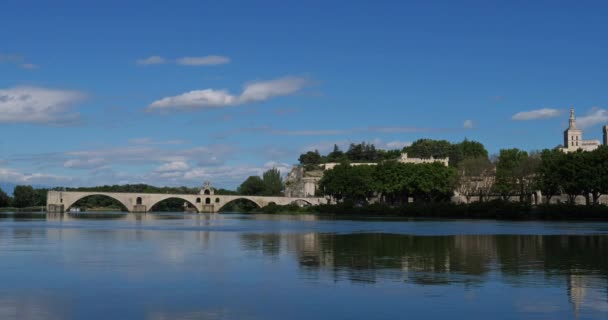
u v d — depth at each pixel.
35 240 90.25
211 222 173.38
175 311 37.53
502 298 40.84
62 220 187.12
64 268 55.44
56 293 42.97
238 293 42.94
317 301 40.22
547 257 63.84
